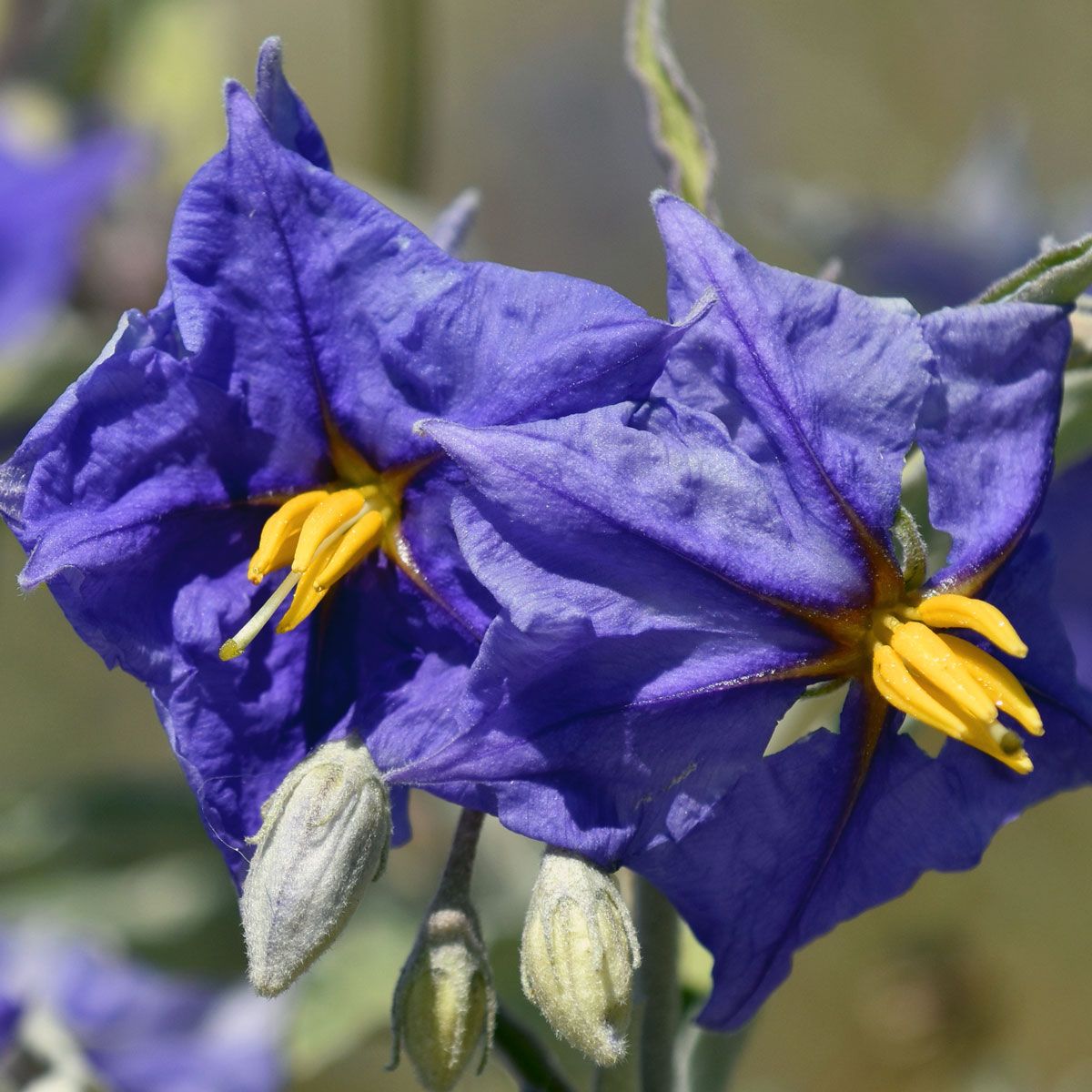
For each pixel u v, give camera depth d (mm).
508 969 222
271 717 170
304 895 164
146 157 277
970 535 170
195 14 299
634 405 165
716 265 165
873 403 167
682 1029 198
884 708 169
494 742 162
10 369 264
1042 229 298
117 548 166
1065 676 174
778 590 165
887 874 172
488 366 166
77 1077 241
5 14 294
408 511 170
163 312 169
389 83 286
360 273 168
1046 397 171
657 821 165
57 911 261
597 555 162
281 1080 250
